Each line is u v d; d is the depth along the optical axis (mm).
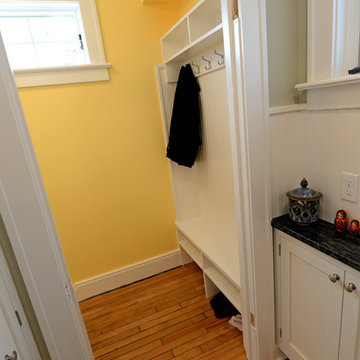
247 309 1379
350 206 1028
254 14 958
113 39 1880
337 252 925
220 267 1644
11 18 1717
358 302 902
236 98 1078
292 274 1198
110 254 2215
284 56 1081
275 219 1219
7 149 750
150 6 1936
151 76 2043
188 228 2242
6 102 729
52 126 1832
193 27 1572
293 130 1165
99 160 2016
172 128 2002
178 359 1549
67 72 1784
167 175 2277
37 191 818
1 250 790
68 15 1827
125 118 2029
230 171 1816
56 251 889
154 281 2312
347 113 962
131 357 1595
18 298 841
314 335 1151
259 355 1405
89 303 2115
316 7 978
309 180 1194
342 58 980
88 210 2064
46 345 917
